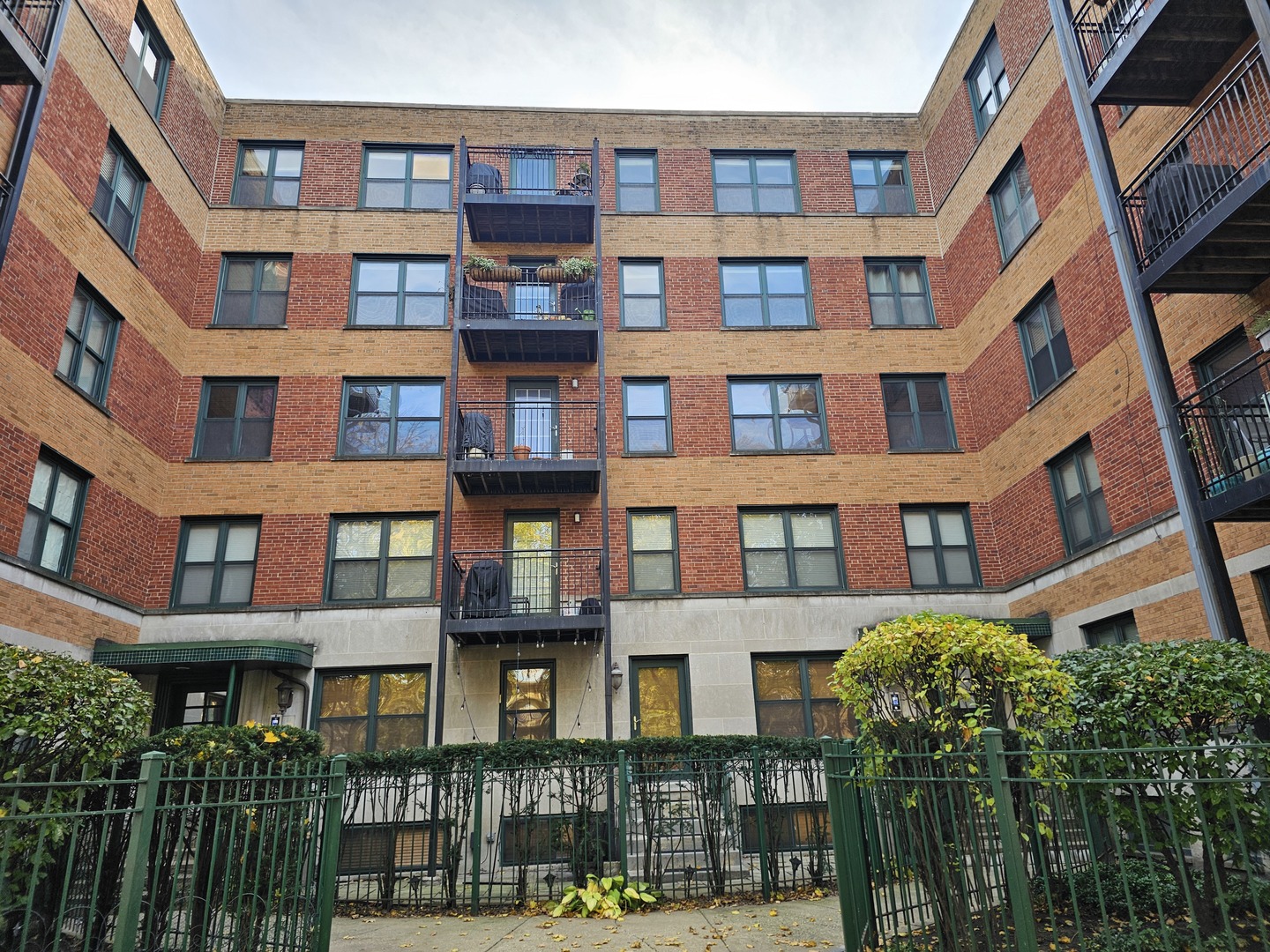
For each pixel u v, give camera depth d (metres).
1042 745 5.03
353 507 14.49
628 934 7.33
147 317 13.95
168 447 14.47
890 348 16.42
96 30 12.62
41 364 11.19
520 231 16.39
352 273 16.14
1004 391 14.94
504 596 13.45
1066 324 13.12
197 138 15.91
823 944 6.68
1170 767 5.29
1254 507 8.19
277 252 16.08
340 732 13.27
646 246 16.83
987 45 15.88
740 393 16.05
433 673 13.56
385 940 7.36
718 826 9.38
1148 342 9.09
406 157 17.27
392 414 15.28
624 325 16.34
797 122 18.19
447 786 9.48
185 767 5.80
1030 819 5.27
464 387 15.53
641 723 13.72
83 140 12.27
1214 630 8.16
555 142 17.61
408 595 14.18
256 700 13.09
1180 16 9.05
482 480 14.25
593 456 15.30
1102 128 9.97
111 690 5.76
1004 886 4.89
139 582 13.43
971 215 16.12
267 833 5.96
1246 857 3.46
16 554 10.55
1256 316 9.46
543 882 9.76
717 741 10.23
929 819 5.33
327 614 13.71
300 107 17.22
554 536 14.77
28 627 10.69
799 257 17.05
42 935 5.12
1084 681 5.86
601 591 13.42
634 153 17.81
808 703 14.02
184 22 15.41
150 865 5.86
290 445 14.76
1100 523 12.57
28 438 10.90
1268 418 8.76
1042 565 13.73
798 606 14.38
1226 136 9.79
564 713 13.49
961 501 15.45
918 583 15.04
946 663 5.26
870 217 17.45
